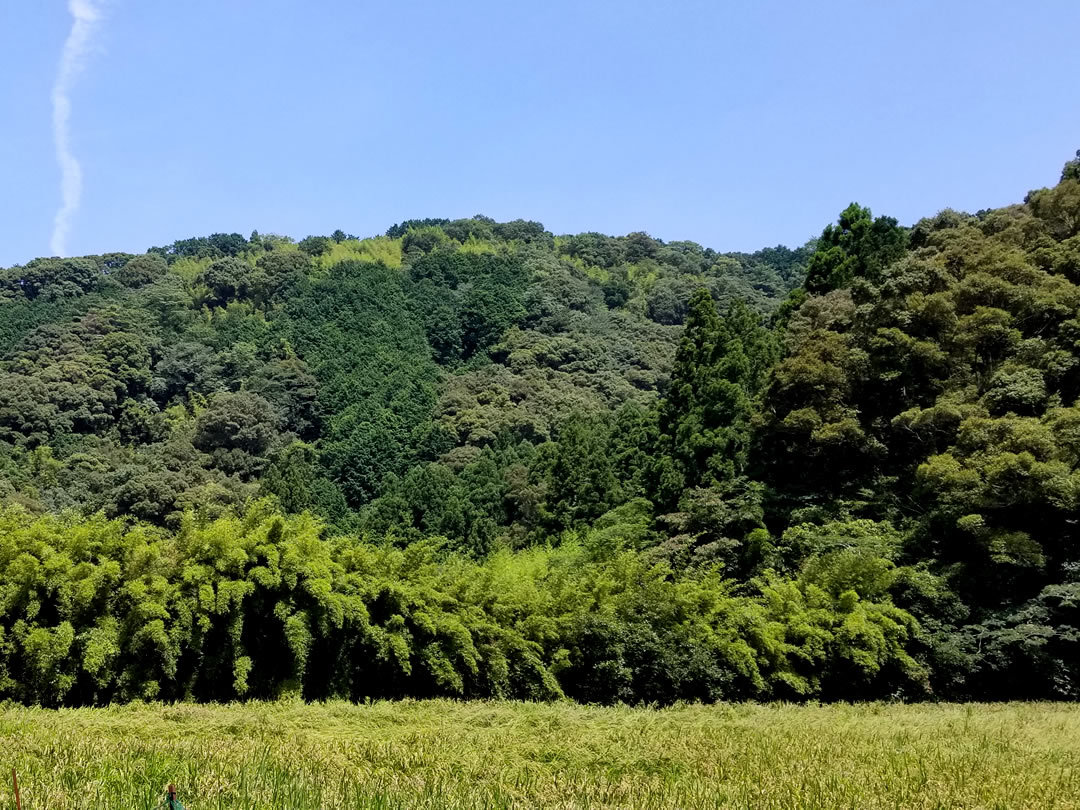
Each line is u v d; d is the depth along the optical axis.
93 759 8.24
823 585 20.41
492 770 8.62
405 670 15.19
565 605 17.75
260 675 14.81
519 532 40.81
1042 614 19.86
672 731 11.80
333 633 15.30
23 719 11.09
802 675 18.38
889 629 19.09
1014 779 8.80
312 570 14.92
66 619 13.86
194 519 15.59
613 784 8.21
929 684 19.41
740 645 17.55
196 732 10.51
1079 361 23.92
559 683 17.05
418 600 15.87
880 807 7.73
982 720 13.71
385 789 7.54
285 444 58.22
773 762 9.60
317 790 7.34
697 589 18.58
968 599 21.69
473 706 13.79
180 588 14.38
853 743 11.01
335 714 12.27
